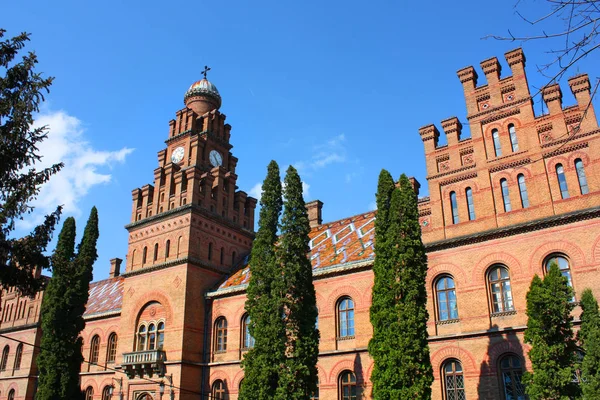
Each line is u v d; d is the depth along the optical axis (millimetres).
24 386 52406
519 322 27156
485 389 27125
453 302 29969
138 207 47781
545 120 29547
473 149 31859
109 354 48812
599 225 26078
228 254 45969
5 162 19859
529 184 29094
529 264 27672
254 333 29188
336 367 33438
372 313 25922
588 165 27375
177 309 40719
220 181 47250
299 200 31234
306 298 29156
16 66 20500
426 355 23859
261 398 27266
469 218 30750
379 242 26719
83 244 41781
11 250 20484
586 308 21719
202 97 52750
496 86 32219
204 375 39844
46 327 38281
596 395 19797
